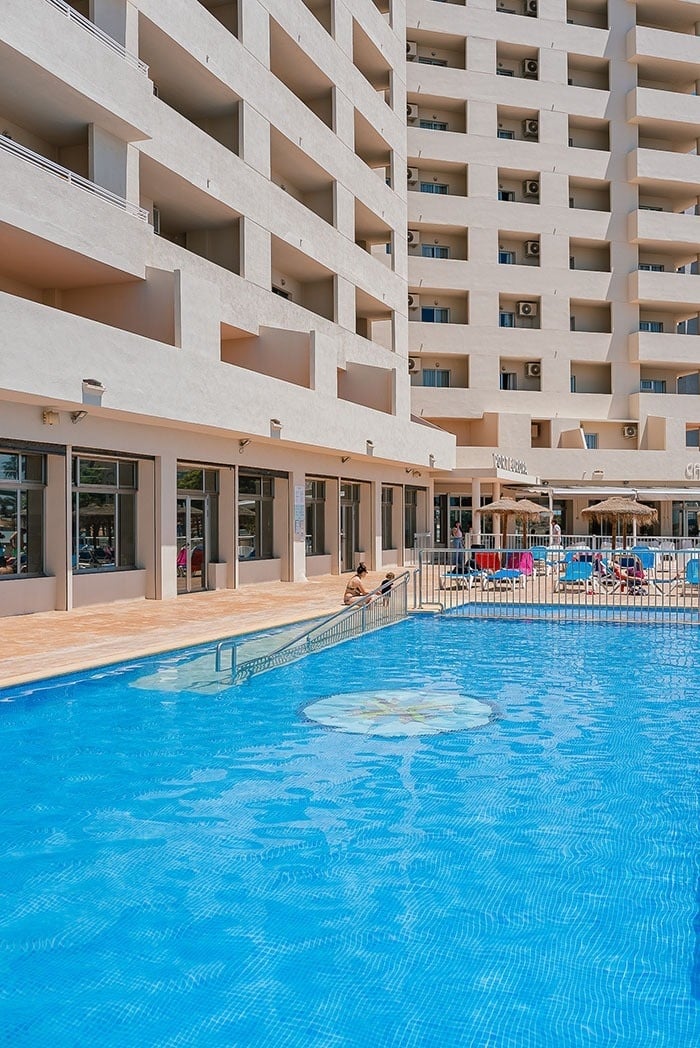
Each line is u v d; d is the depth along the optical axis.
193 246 24.47
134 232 18.08
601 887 5.25
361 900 5.08
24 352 13.59
